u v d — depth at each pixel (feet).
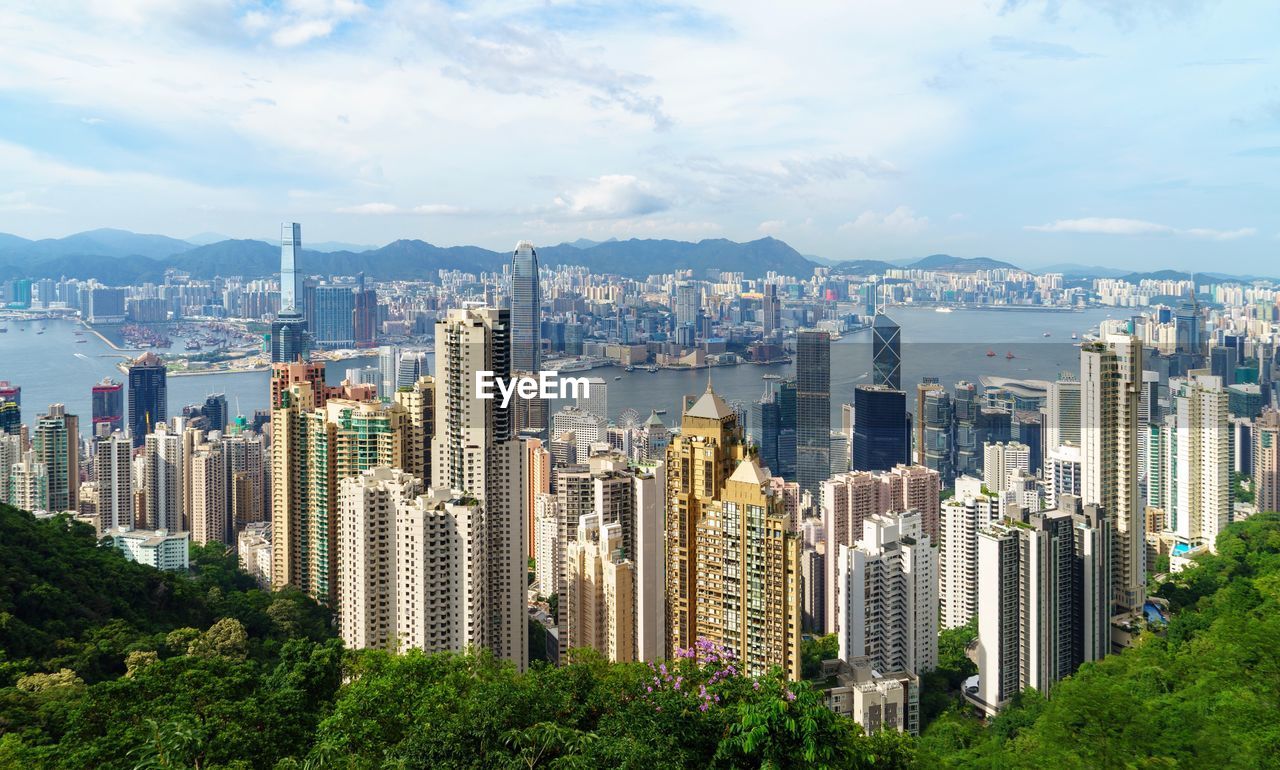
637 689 253.65
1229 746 278.67
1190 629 530.27
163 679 304.09
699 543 454.40
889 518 602.85
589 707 250.37
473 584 510.17
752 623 440.04
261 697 298.35
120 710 284.41
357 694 272.72
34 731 330.34
